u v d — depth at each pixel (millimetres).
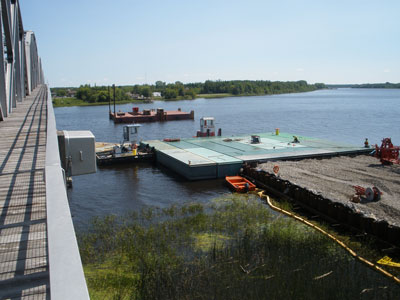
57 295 2588
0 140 11852
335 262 15641
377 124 85812
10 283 4469
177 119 107938
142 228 20938
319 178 28984
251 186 29391
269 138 48031
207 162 33719
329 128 79375
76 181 34156
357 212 20078
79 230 21344
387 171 30719
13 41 20062
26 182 7516
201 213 23703
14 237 5375
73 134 14469
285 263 15414
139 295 13258
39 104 25375
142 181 33562
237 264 15469
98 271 15492
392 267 15234
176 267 15289
